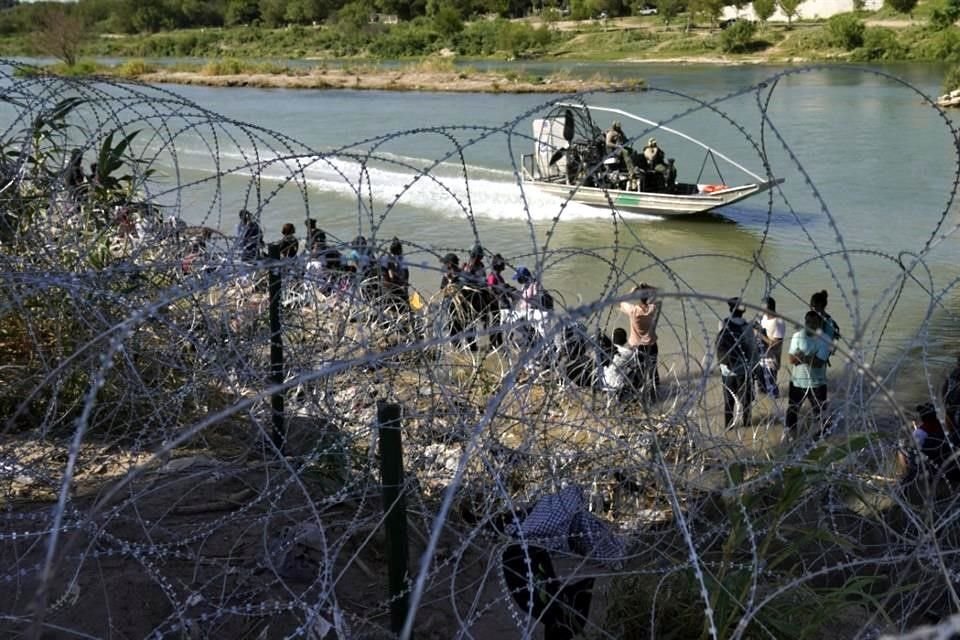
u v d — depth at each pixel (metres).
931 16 73.69
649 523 4.69
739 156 29.72
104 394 5.32
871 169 26.77
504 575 4.09
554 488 4.51
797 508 4.38
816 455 4.16
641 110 40.69
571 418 4.90
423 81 61.03
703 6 96.94
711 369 4.84
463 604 4.39
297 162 5.52
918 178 25.34
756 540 4.37
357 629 4.00
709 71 66.31
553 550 4.12
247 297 5.77
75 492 4.81
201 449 5.35
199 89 61.69
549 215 22.67
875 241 19.38
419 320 5.57
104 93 6.53
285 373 5.33
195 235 6.25
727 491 3.88
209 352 5.03
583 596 4.20
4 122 20.84
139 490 4.83
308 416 5.05
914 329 13.16
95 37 124.19
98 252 6.02
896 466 4.73
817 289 16.11
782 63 71.38
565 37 97.81
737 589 3.93
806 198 23.70
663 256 18.92
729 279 16.97
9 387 5.12
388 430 3.43
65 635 3.77
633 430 4.93
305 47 109.38
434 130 4.64
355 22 113.81
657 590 3.84
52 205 6.10
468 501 4.91
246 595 4.08
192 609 4.00
